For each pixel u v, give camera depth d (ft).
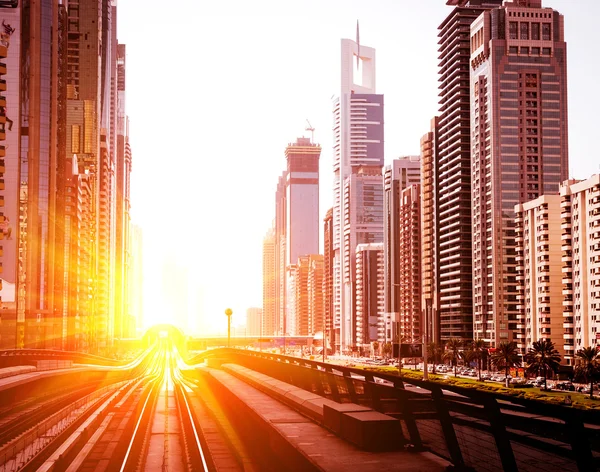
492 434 41.04
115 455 128.26
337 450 57.57
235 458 109.40
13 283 622.54
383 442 56.49
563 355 545.85
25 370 260.83
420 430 54.60
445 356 636.89
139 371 554.87
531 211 595.47
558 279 569.23
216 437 135.54
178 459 126.93
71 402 252.21
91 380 382.01
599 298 488.85
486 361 604.08
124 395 281.33
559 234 572.51
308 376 101.91
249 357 199.93
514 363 476.13
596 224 494.18
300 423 78.13
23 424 169.37
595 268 495.82
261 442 92.94
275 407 98.89
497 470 40.42
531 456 36.19
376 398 65.87
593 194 499.92
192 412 193.06
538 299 581.12
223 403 177.06
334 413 67.36
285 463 68.08
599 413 31.09
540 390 385.91
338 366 80.07
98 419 184.24
